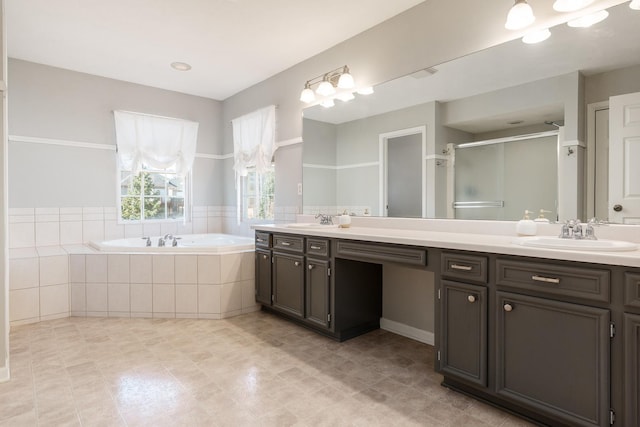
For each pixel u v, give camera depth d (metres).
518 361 1.62
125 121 4.11
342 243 2.50
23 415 1.72
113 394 1.91
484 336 1.72
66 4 2.61
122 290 3.23
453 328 1.86
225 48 3.33
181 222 4.59
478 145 2.33
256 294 3.36
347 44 3.15
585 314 1.42
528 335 1.58
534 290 1.56
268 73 3.93
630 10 1.81
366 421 1.68
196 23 2.88
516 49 2.17
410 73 2.68
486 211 2.30
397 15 2.76
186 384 2.02
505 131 2.22
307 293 2.81
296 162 3.69
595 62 1.91
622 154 1.84
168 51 3.39
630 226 1.79
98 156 4.02
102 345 2.58
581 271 1.43
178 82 4.21
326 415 1.73
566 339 1.48
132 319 3.18
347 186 3.16
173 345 2.59
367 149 2.99
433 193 2.56
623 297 1.34
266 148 3.96
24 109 3.60
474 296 1.76
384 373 2.17
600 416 1.39
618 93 1.85
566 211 1.99
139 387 1.99
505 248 1.63
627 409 1.34
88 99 3.94
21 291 3.03
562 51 2.01
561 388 1.49
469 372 1.79
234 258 3.28
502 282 1.66
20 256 3.09
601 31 1.89
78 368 2.21
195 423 1.66
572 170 1.98
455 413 1.74
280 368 2.23
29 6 2.63
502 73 2.23
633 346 1.32
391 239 2.12
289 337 2.75
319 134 3.42
